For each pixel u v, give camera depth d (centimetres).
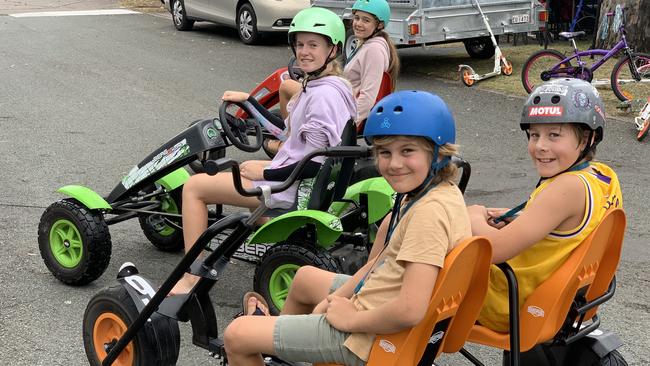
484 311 312
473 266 269
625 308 468
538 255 297
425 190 270
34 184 678
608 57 1027
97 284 489
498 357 416
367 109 596
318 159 419
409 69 1216
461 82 1122
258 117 454
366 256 446
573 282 294
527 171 734
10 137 828
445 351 292
